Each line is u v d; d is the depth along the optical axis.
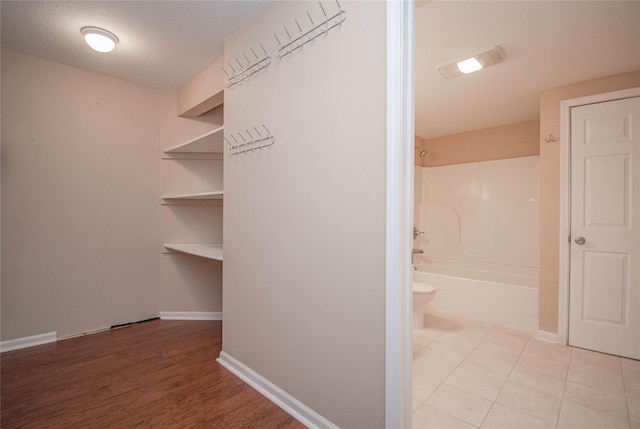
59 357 2.15
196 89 2.65
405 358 1.18
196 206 3.08
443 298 3.31
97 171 2.64
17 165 2.28
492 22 1.78
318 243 1.45
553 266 2.55
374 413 1.22
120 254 2.77
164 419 1.51
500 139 3.69
